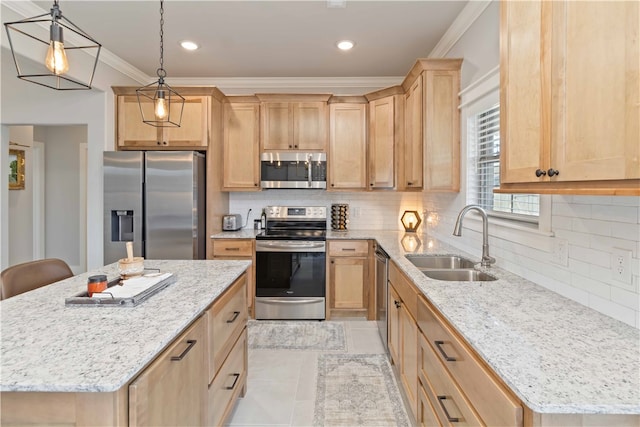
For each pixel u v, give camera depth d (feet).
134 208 11.16
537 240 5.79
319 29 9.62
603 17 3.11
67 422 2.92
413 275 6.31
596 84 3.20
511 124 4.77
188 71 12.89
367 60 11.80
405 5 8.39
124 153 11.12
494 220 7.40
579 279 4.83
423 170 9.39
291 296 12.00
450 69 9.24
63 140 17.06
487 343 3.50
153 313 4.33
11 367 3.00
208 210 11.91
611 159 3.02
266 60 11.81
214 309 5.33
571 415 2.66
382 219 13.94
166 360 3.69
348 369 8.58
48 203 17.13
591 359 3.19
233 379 6.43
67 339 3.57
